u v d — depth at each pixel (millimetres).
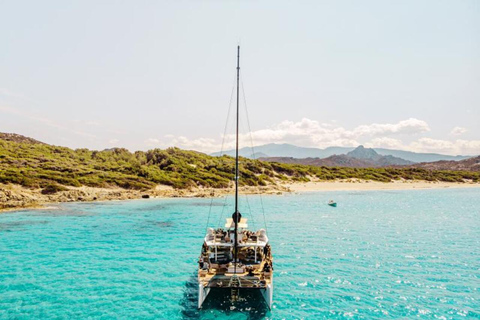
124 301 19516
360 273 24625
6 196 62094
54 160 99250
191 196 81312
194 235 38469
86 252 30672
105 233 39406
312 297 20109
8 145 108938
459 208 64625
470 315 17828
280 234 38906
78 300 19688
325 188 113125
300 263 27141
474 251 31016
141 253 30344
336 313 17953
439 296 20344
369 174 150250
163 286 21984
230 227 21875
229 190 92500
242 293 19719
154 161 118125
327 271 25062
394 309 18516
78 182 78375
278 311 18141
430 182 150250
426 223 47062
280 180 119375
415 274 24406
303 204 70312
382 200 80375
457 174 172000
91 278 23547
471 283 22562
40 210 57344
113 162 114000
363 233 39562
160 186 88562
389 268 25828
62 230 40969
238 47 21469
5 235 37969
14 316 17609
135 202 70250
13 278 23531
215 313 17875
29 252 30625
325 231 40844
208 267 19891
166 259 28391
